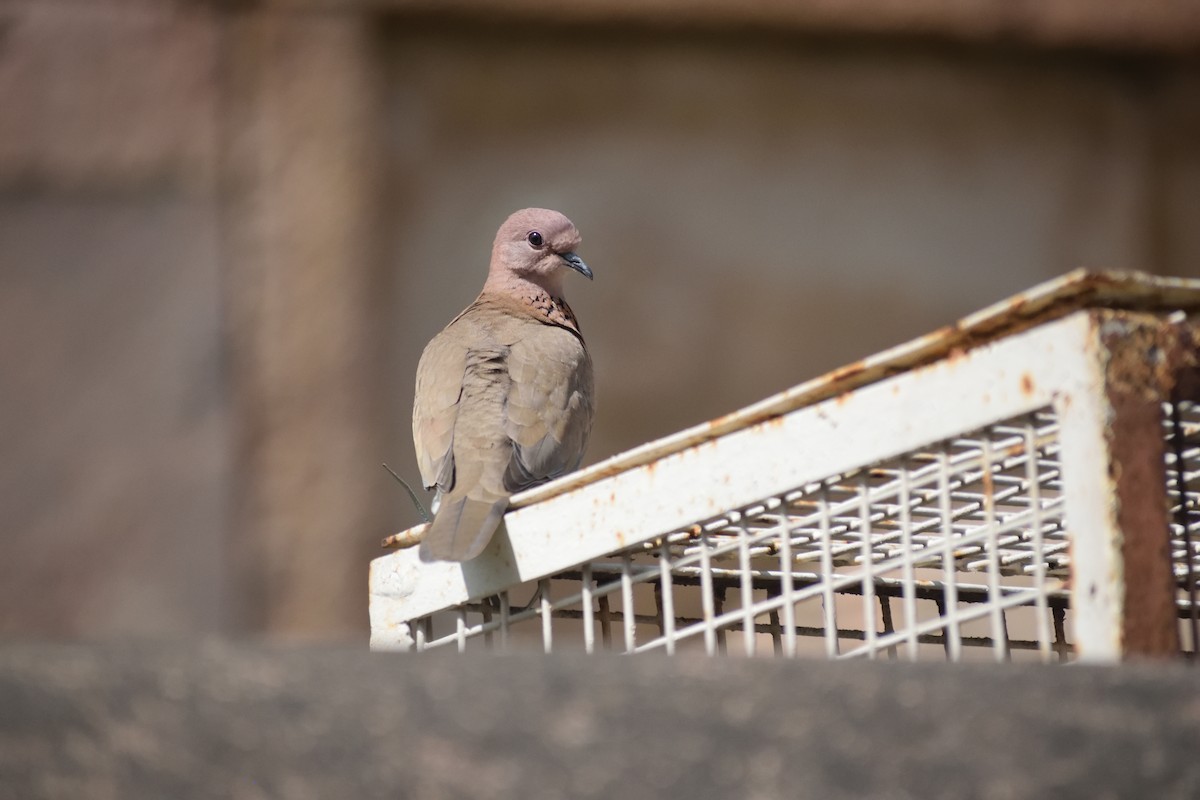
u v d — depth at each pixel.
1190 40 15.21
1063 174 15.44
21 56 14.17
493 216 14.82
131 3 14.26
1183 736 3.56
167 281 14.26
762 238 15.12
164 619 14.20
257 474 14.27
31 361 14.18
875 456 4.88
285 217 14.38
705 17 14.89
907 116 15.30
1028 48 15.27
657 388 14.95
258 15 14.36
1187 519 4.93
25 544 14.12
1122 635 4.36
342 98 14.44
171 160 14.30
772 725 3.58
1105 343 4.44
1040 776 3.54
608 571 5.92
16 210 14.20
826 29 14.98
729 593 8.73
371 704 3.65
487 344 9.30
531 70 14.90
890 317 15.24
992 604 4.72
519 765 3.57
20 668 3.74
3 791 3.61
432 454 8.76
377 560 6.36
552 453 8.82
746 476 5.16
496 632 6.22
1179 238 15.52
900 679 3.66
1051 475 5.47
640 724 3.60
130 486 14.20
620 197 14.97
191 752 3.62
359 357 14.44
